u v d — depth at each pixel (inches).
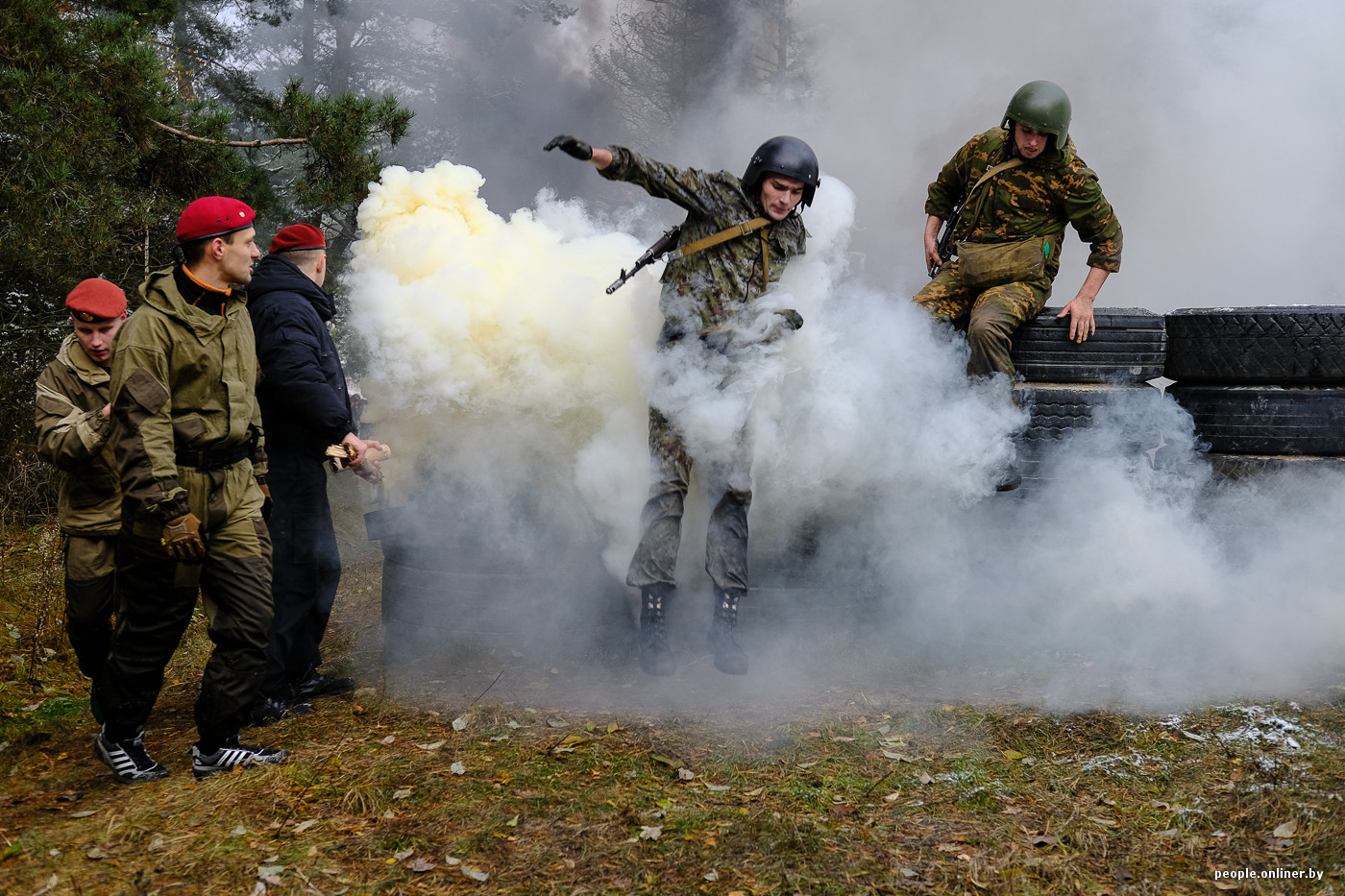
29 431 306.3
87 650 151.4
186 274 128.3
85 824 120.3
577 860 112.7
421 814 122.2
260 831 118.0
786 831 118.3
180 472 127.3
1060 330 187.5
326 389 152.3
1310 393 183.0
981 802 126.6
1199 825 120.8
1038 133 177.6
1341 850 112.6
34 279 311.4
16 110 274.1
